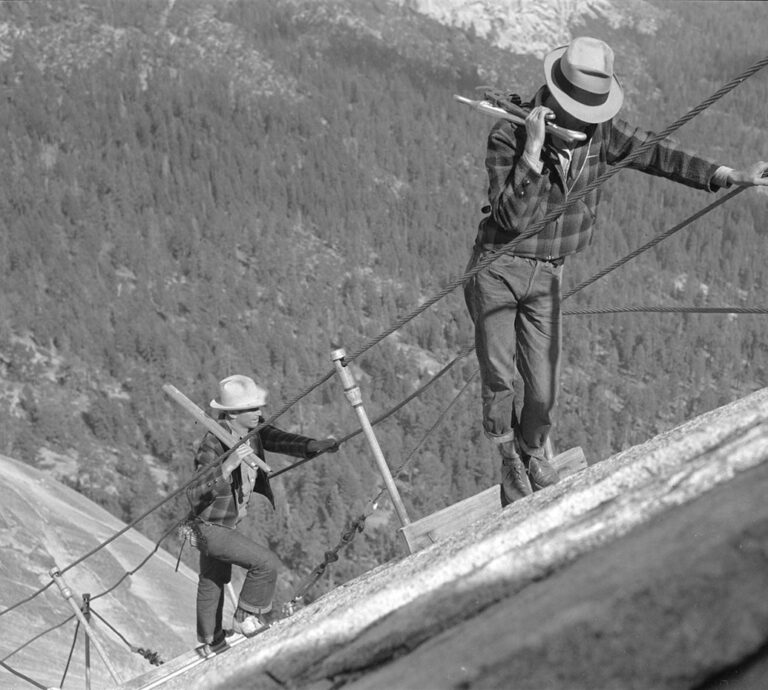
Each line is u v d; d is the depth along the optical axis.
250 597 5.94
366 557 144.12
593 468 3.61
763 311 5.89
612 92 4.31
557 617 1.90
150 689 4.97
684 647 1.81
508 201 4.35
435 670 2.04
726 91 3.93
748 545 1.81
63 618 16.98
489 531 3.18
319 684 2.69
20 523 19.84
